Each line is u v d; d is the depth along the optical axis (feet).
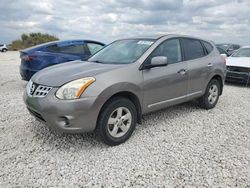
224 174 9.64
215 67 17.71
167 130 14.12
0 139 12.45
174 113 17.33
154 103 13.60
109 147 11.84
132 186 8.84
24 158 10.62
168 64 14.35
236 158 10.94
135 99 12.60
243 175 9.59
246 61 28.76
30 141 12.30
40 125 14.40
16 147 11.62
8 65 49.98
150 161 10.58
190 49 16.37
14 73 37.14
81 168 9.95
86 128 10.89
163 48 14.32
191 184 8.98
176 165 10.27
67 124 10.68
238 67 28.32
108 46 16.39
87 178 9.27
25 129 13.80
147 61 13.10
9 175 9.34
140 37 15.56
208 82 17.53
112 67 12.25
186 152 11.46
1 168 9.78
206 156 11.09
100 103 10.89
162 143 12.39
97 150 11.50
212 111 18.11
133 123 12.57
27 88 12.55
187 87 15.65
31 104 11.51
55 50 24.58
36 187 8.66
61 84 10.80
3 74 35.73
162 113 17.26
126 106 12.04
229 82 31.37
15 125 14.38
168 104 14.60
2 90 24.16
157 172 9.73
